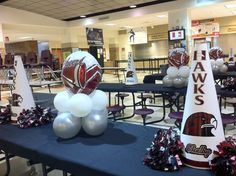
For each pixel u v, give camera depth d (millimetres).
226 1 8461
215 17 13367
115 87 4406
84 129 1954
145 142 1787
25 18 11344
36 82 6562
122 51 17750
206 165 1316
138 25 14930
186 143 1386
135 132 2025
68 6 10727
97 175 1393
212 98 1365
